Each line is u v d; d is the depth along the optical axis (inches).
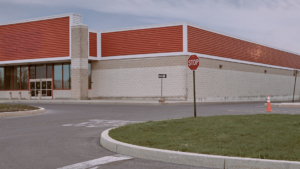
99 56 1302.9
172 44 1178.6
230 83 1373.0
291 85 1899.6
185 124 397.7
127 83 1248.2
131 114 637.9
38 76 1406.3
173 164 242.8
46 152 290.7
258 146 268.4
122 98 1255.5
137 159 260.1
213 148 264.2
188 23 1175.0
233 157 228.2
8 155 278.7
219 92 1306.6
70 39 1254.9
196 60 473.1
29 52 1341.0
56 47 1285.7
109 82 1282.0
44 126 472.7
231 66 1384.1
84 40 1246.3
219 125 383.9
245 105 953.5
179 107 840.9
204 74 1233.4
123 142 294.7
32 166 239.9
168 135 330.3
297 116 464.1
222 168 228.2
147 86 1213.1
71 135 387.2
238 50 1438.2
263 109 749.9
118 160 256.8
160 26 1202.6
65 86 1346.0
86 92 1253.7
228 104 1032.8
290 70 1891.0
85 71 1248.2
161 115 607.2
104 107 854.5
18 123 509.4
